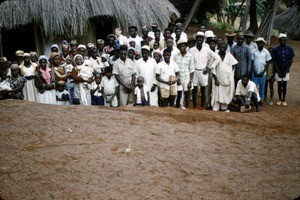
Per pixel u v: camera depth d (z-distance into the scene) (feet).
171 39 25.77
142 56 25.34
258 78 29.30
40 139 15.58
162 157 14.38
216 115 21.27
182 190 12.05
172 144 15.84
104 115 19.13
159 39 30.07
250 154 15.38
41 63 23.17
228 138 17.22
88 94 24.66
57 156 14.02
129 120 18.56
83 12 36.32
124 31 38.60
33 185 11.95
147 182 12.44
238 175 13.32
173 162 14.02
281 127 19.89
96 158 13.98
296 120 21.63
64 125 17.20
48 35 37.63
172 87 25.50
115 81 25.32
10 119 17.79
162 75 25.12
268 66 30.12
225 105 27.58
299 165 14.42
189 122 19.33
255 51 29.01
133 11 38.42
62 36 38.06
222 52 26.71
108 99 25.30
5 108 19.61
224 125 19.35
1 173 12.62
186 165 13.85
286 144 16.89
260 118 21.48
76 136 15.98
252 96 26.96
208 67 27.37
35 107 19.95
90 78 24.58
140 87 24.56
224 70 26.66
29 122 17.44
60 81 23.84
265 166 14.21
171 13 42.55
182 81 26.50
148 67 25.20
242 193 12.04
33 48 41.19
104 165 13.47
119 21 37.99
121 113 19.84
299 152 15.90
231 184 12.61
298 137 18.11
